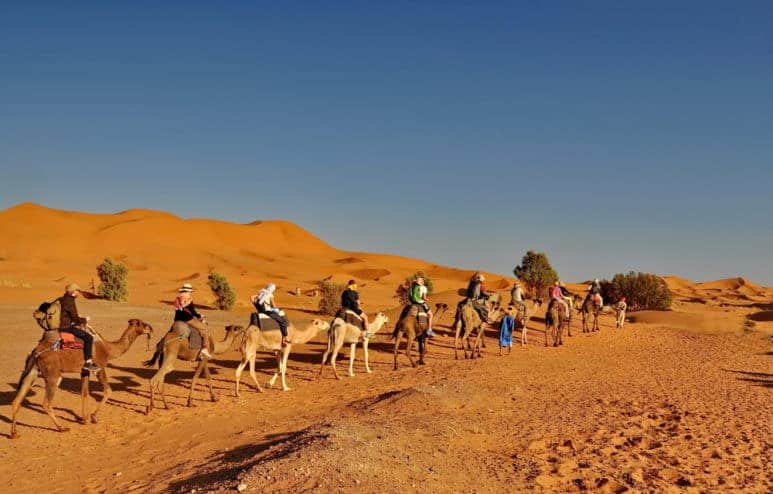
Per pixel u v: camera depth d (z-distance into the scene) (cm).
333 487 883
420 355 2280
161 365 1540
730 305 7106
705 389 1938
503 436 1295
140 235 14100
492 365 2289
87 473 1105
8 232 12988
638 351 2867
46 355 1327
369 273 11838
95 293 5309
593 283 3688
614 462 1150
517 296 2898
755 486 1056
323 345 2722
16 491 1019
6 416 1432
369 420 1299
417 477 980
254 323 1764
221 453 1154
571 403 1648
